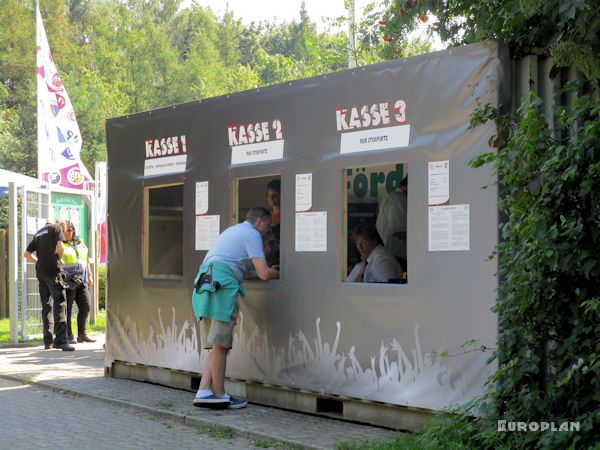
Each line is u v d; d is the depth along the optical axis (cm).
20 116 5153
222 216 786
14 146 4916
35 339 1336
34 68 5584
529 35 568
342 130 670
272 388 730
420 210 604
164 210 878
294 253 707
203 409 720
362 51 901
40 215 1370
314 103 695
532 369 506
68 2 6494
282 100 725
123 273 912
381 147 637
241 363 754
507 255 526
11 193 1295
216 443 603
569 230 476
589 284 501
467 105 576
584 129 493
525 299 500
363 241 673
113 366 928
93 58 6278
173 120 849
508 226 516
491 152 534
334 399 674
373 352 635
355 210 679
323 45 1678
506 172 516
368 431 622
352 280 665
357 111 657
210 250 730
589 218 484
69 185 1731
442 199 589
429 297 595
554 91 566
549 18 557
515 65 571
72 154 1741
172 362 838
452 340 579
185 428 662
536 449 494
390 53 805
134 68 6644
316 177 690
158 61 6775
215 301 708
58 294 1230
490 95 560
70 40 6166
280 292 717
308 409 696
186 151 832
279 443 593
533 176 504
